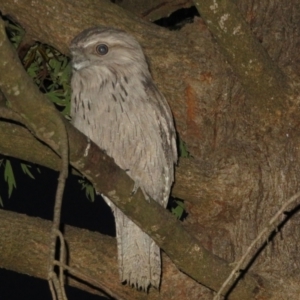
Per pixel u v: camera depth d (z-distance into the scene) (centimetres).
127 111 898
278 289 906
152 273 912
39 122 674
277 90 935
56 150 696
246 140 966
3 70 638
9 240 902
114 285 916
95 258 918
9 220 919
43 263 901
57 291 604
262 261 935
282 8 1021
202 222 970
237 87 970
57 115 677
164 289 927
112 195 752
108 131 909
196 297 927
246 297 885
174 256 824
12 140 852
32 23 948
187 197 947
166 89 975
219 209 952
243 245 948
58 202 640
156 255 912
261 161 954
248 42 892
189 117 983
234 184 944
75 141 698
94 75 902
